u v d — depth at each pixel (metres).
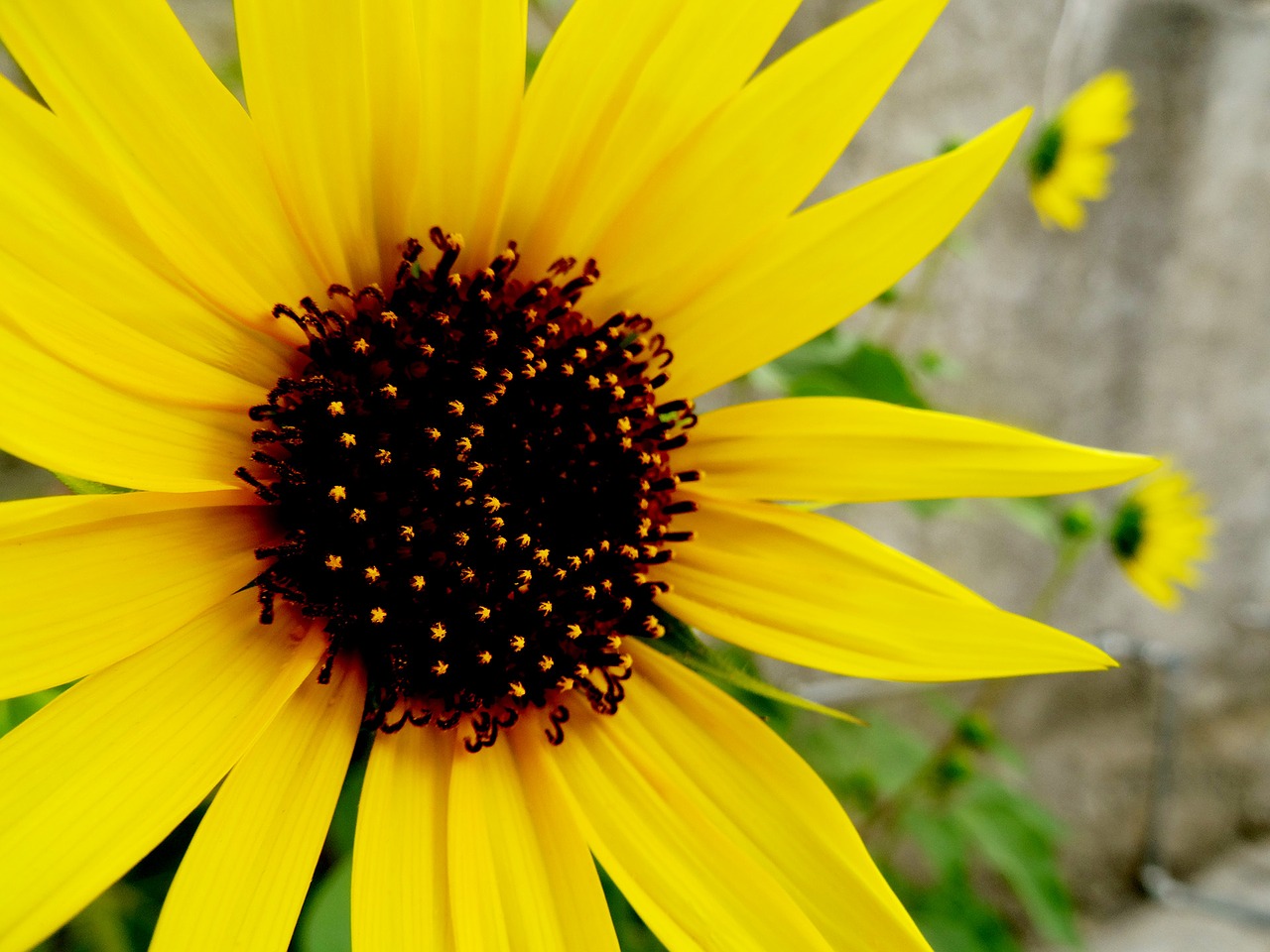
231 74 0.15
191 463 0.08
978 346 0.29
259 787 0.08
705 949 0.09
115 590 0.08
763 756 0.10
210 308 0.08
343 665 0.09
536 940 0.09
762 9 0.09
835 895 0.10
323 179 0.09
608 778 0.10
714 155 0.10
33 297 0.07
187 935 0.08
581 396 0.10
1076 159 0.19
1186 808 0.36
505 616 0.10
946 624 0.10
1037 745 0.34
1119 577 0.34
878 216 0.10
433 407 0.09
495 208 0.09
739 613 0.10
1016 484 0.10
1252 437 0.36
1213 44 0.30
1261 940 0.32
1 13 0.07
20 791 0.07
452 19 0.09
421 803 0.09
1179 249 0.32
